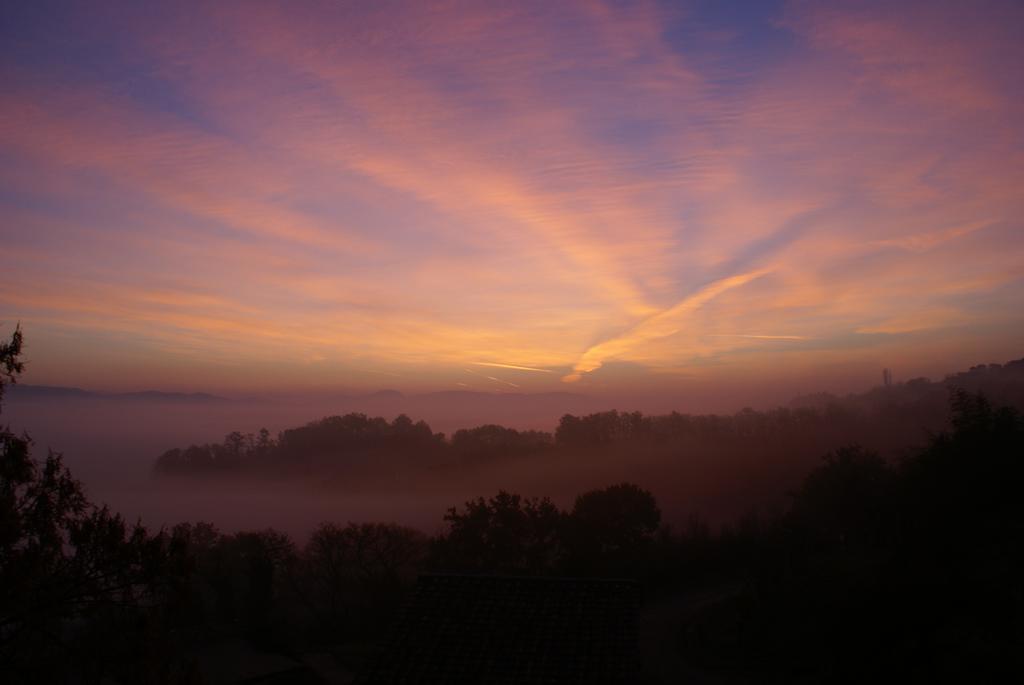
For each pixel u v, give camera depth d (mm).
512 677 12969
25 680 8133
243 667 22281
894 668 20141
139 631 9000
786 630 26344
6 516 8070
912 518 26844
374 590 35750
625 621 14336
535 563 37156
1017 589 19906
